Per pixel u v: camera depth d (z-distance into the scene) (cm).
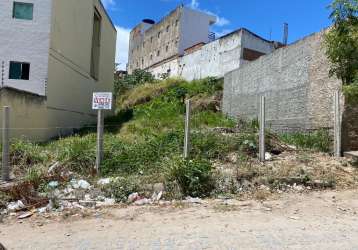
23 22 1722
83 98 2377
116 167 899
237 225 596
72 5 2047
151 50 5406
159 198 760
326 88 1170
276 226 591
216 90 2673
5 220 638
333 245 509
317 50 1224
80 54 2252
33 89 1712
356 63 959
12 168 901
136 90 3428
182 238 537
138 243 519
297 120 1345
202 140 1024
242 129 1355
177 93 2794
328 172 908
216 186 810
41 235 559
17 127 1440
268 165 932
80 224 611
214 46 3409
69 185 797
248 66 1852
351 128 1068
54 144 1165
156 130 1569
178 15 4572
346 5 946
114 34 3362
